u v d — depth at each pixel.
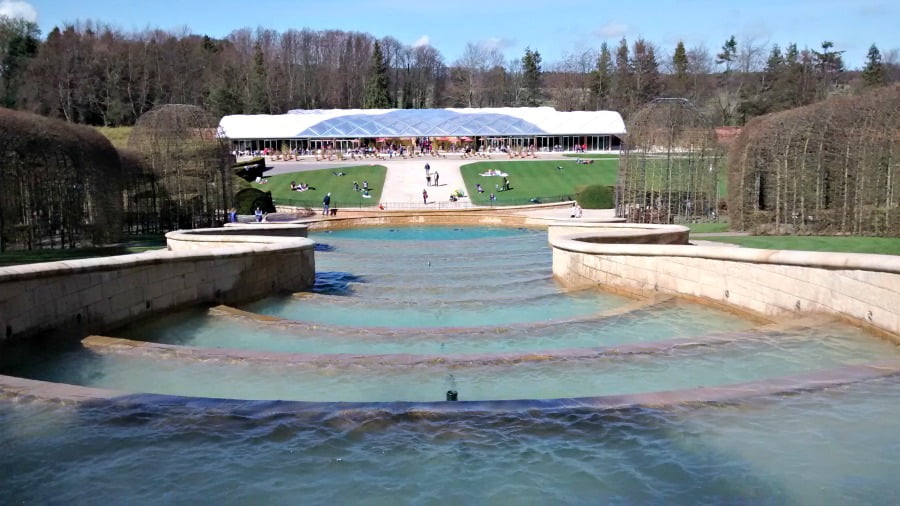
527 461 8.19
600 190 59.81
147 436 8.80
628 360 12.88
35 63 117.00
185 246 27.14
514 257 33.62
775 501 7.31
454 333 15.53
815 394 10.06
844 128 33.09
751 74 151.38
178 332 16.47
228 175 47.31
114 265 15.88
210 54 156.62
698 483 7.68
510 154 105.31
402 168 90.62
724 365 12.77
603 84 157.38
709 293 19.03
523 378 12.05
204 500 7.41
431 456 8.30
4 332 12.98
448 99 189.50
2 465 8.11
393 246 40.56
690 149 47.66
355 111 122.44
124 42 138.38
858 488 7.55
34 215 28.86
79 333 14.94
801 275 16.17
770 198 36.56
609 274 22.23
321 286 24.92
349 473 7.93
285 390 11.62
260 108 144.50
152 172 41.53
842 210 32.84
